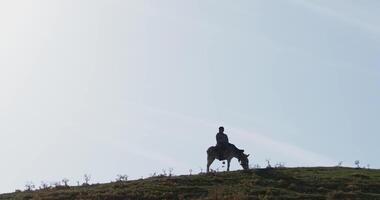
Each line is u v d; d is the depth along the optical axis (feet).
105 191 154.81
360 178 164.96
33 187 172.24
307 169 176.86
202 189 153.69
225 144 173.47
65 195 153.28
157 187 155.63
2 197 158.81
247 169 172.76
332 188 155.84
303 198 145.59
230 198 143.64
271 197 145.18
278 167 178.81
